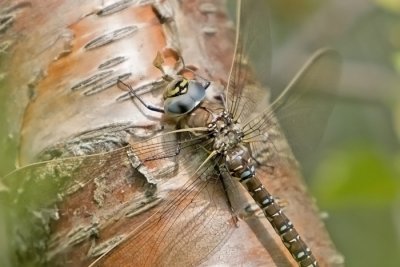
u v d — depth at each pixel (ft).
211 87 2.30
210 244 2.25
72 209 2.25
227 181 2.28
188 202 2.25
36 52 2.28
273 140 2.31
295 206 2.29
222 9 2.35
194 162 2.27
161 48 2.28
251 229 2.26
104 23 2.28
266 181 2.29
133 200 2.24
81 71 2.27
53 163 2.26
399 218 2.78
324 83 2.35
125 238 2.24
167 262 2.24
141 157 2.25
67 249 2.25
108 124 2.26
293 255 2.27
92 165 2.25
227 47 2.32
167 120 2.26
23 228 2.28
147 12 2.29
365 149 2.63
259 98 2.32
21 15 2.29
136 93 2.27
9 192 2.28
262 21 2.34
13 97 2.28
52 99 2.27
